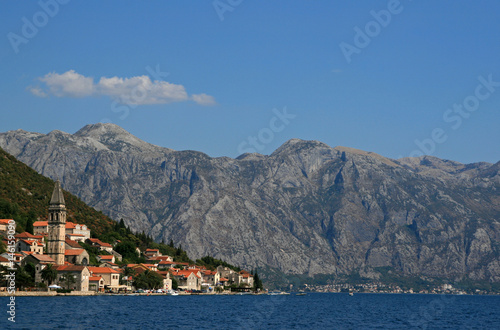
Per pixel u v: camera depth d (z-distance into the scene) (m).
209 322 195.88
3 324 166.00
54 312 197.12
